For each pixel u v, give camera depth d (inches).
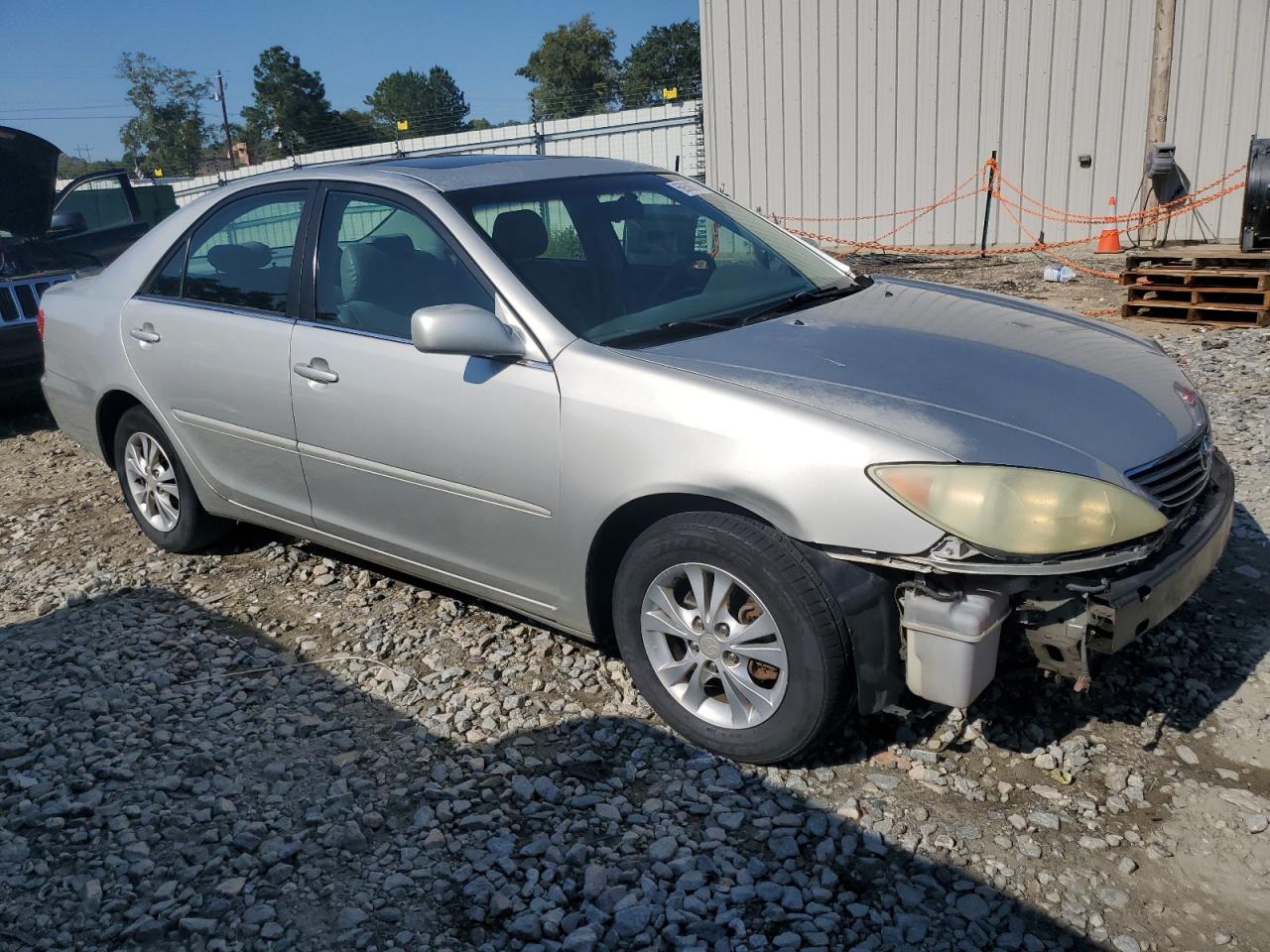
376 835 113.1
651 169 172.1
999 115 569.3
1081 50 539.8
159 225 187.3
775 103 632.4
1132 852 104.7
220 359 165.3
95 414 194.9
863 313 141.2
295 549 193.3
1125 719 126.1
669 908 99.4
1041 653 107.0
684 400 116.0
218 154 3442.4
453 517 140.3
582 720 132.1
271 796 120.5
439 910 101.7
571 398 123.8
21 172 320.2
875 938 95.0
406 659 150.6
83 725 137.9
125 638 162.7
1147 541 108.0
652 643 125.7
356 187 152.9
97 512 226.7
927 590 105.3
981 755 120.5
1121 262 498.6
